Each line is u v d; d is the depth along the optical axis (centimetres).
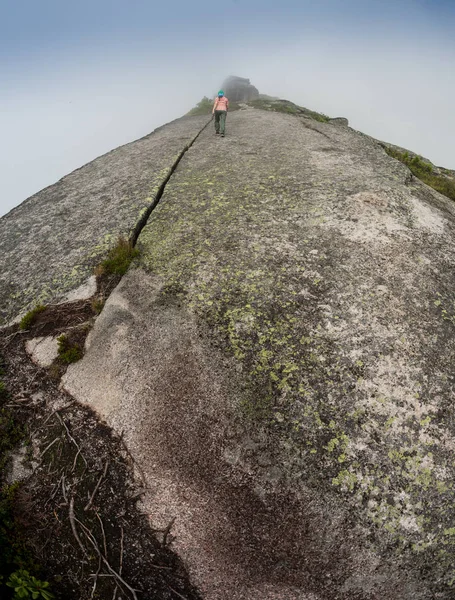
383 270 712
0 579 481
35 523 512
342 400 522
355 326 608
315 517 457
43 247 868
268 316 627
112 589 491
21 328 665
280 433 500
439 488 459
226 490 482
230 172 1118
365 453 480
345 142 1506
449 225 883
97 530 501
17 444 556
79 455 530
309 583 459
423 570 443
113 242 818
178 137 1650
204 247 780
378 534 446
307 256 744
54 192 1189
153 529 491
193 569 479
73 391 580
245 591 468
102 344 620
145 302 671
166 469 504
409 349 578
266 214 877
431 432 494
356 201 912
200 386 550
